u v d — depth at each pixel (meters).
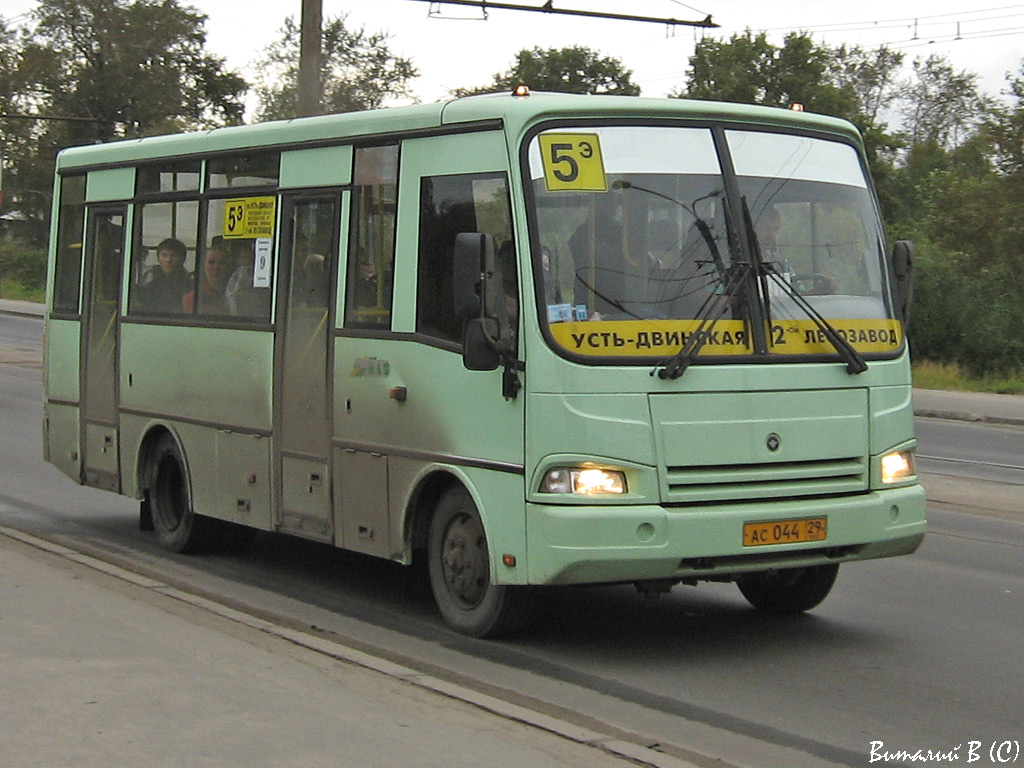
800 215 7.74
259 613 8.40
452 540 7.82
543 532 6.96
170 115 79.50
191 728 5.41
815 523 7.29
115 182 11.07
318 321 8.69
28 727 5.36
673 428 7.06
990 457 18.81
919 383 32.41
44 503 12.84
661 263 7.27
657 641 7.80
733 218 7.49
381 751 5.20
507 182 7.22
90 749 5.12
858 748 5.86
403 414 7.93
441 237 7.71
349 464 8.41
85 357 11.41
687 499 7.05
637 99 7.47
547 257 7.09
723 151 7.61
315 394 8.70
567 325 7.02
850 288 7.82
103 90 78.19
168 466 10.55
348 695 5.96
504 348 7.15
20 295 66.62
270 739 5.30
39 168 76.88
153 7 79.62
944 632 8.09
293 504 8.96
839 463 7.57
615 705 6.50
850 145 8.15
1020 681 6.98
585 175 7.25
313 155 8.81
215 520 10.30
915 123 68.75
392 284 8.05
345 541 8.49
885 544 7.63
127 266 10.86
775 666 7.25
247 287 9.43
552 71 60.06
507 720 5.71
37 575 8.38
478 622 7.69
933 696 6.69
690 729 6.12
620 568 6.88
